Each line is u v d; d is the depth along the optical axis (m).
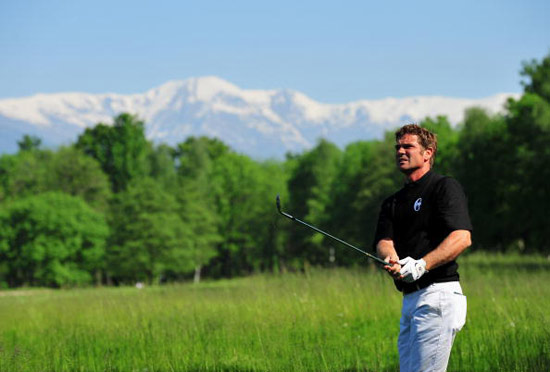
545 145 73.94
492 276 30.78
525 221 77.56
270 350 13.84
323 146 138.62
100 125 156.62
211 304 22.62
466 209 7.96
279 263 140.12
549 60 90.31
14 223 111.75
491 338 13.85
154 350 14.81
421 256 8.03
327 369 11.96
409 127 8.33
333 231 117.50
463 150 86.31
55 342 16.44
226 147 184.88
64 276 110.31
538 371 10.97
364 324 17.53
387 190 94.94
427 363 7.75
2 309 29.67
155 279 111.44
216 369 13.02
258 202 141.00
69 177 140.38
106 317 21.27
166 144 164.25
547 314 15.38
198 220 129.00
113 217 125.94
